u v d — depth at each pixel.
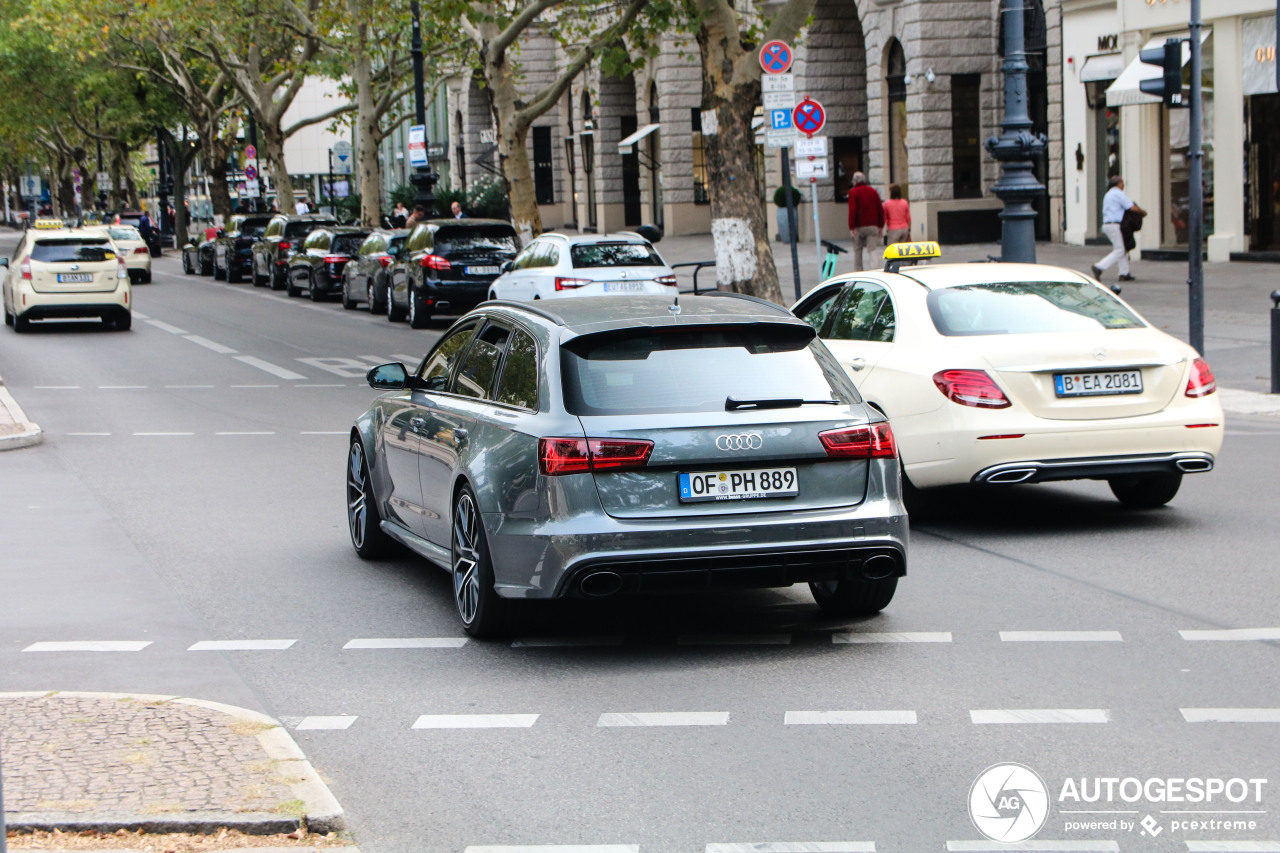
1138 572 8.52
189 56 60.56
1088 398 9.48
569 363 7.07
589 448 6.81
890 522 7.09
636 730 5.93
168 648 7.39
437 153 76.31
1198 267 16.84
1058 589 8.17
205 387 19.62
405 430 8.65
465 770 5.51
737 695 6.38
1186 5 29.53
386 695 6.53
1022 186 20.89
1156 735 5.68
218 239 46.84
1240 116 28.70
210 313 33.38
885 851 4.63
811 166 21.48
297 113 84.56
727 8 22.73
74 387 19.91
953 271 10.48
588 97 61.66
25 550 9.89
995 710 6.05
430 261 27.75
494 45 30.28
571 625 7.74
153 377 20.94
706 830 4.84
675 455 6.85
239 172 83.69
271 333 27.92
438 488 8.02
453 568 7.69
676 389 7.02
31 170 127.38
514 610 7.29
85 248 28.86
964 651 6.98
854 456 7.09
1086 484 11.73
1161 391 9.57
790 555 6.92
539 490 6.88
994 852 4.61
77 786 5.06
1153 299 23.67
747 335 7.29
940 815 4.92
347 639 7.53
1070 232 35.31
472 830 4.90
